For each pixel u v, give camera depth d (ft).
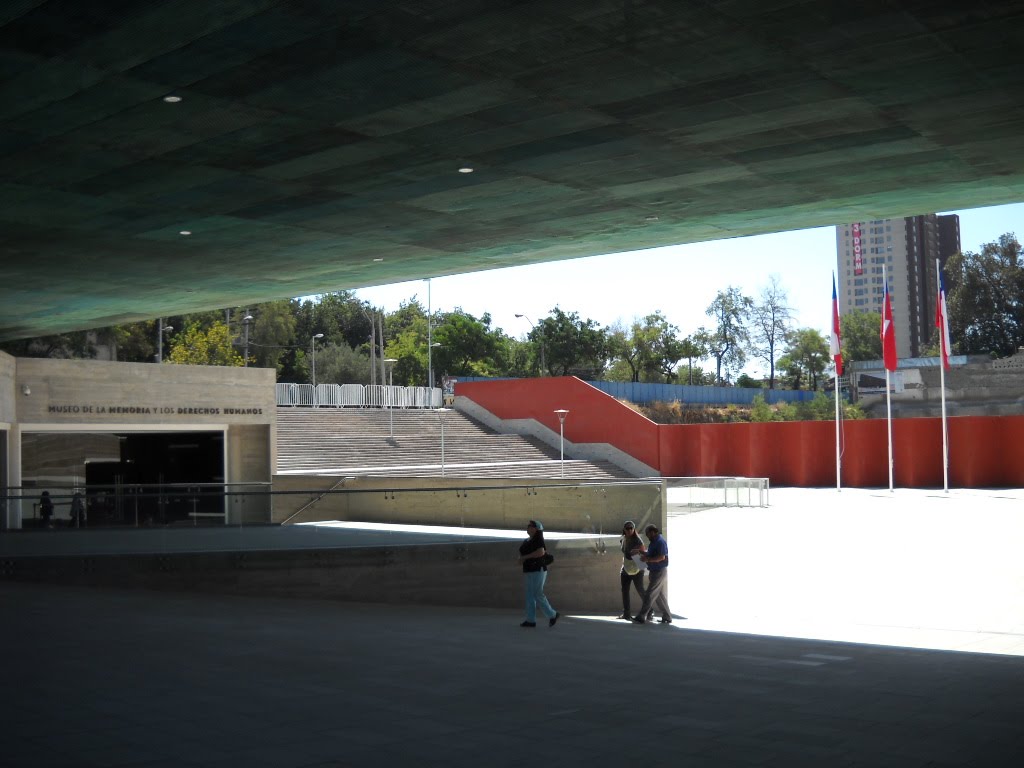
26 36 39.09
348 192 65.31
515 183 63.67
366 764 22.75
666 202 69.92
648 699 30.14
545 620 54.80
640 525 66.44
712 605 62.95
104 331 219.82
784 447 166.20
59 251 84.12
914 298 631.56
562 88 45.98
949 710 28.89
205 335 240.32
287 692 30.25
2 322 130.11
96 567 56.49
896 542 90.27
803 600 64.08
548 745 24.52
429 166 59.31
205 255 86.74
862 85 46.21
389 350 321.32
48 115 49.03
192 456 131.03
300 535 62.69
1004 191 68.85
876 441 160.97
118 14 37.06
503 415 180.86
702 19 38.27
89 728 25.53
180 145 54.44
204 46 40.40
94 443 122.01
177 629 42.04
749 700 30.14
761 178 63.57
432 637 43.47
